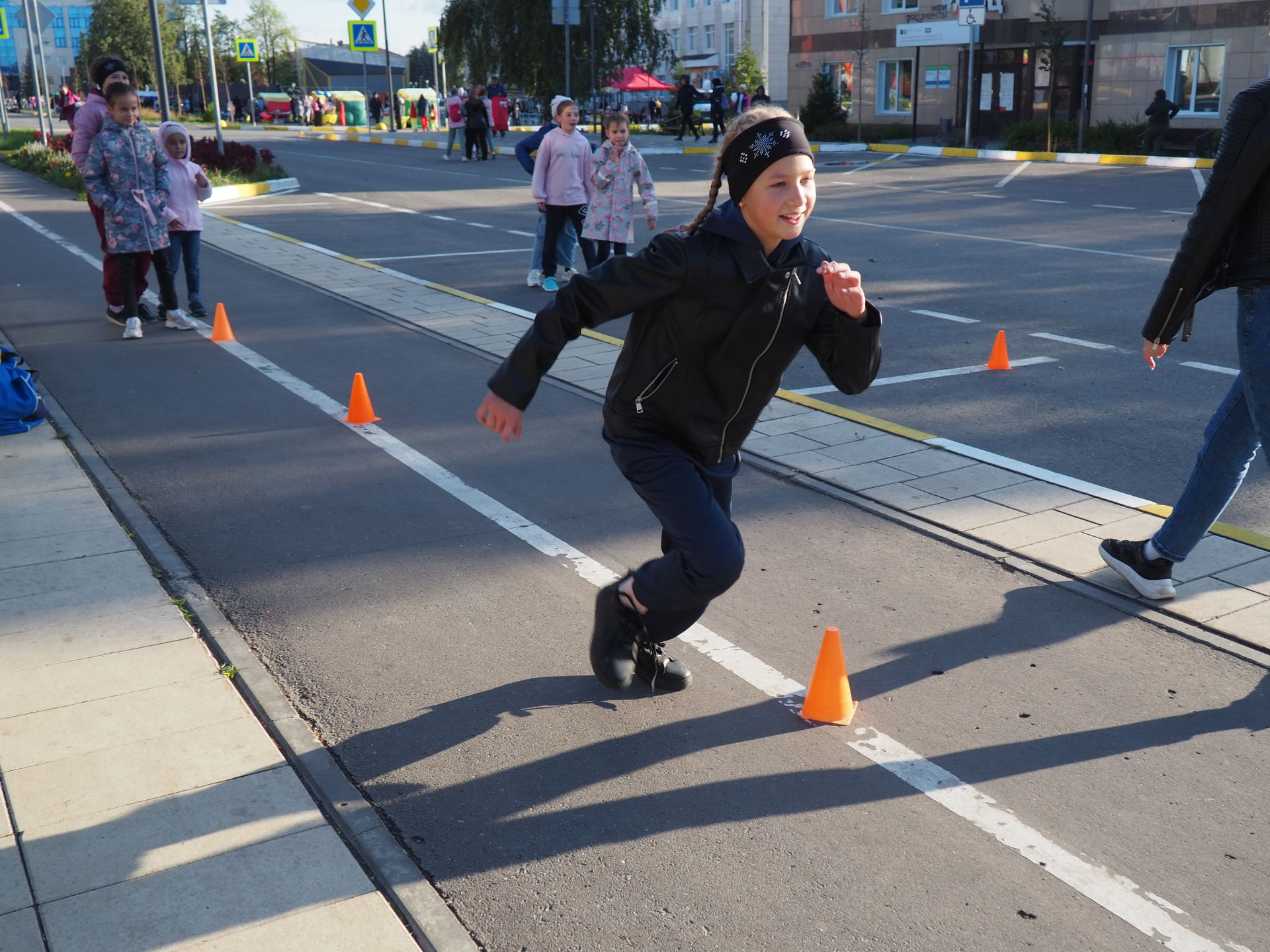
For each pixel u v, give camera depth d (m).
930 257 13.16
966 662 3.94
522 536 5.09
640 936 2.65
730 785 3.25
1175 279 3.78
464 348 8.83
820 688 3.57
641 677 3.76
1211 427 4.10
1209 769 3.31
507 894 2.80
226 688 3.69
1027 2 30.27
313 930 2.62
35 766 3.25
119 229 8.88
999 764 3.34
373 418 6.89
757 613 4.33
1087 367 8.09
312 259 13.43
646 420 3.15
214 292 11.32
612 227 10.99
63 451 6.18
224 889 2.76
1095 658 3.96
